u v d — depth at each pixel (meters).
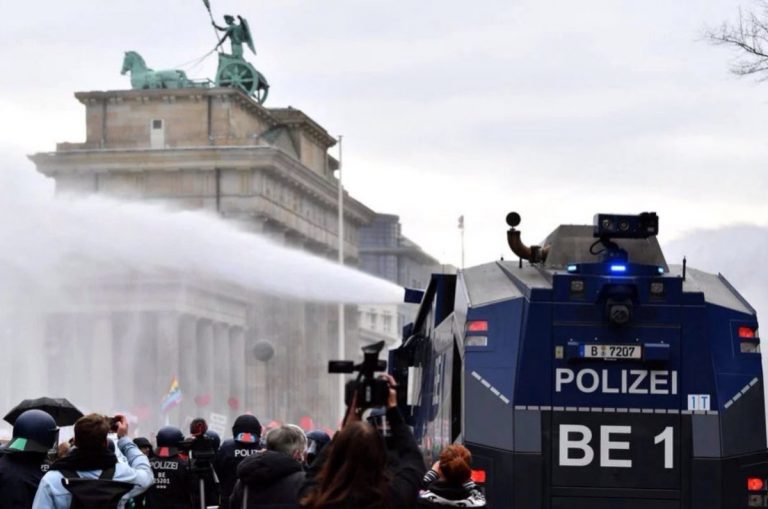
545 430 22.27
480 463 22.30
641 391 22.31
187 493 27.44
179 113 193.88
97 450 17.75
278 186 196.38
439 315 26.56
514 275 23.11
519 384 22.27
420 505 18.67
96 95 194.25
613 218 22.97
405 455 13.67
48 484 17.56
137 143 193.75
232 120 193.88
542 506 22.16
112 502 17.27
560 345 22.36
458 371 23.44
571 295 22.39
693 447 22.23
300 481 17.11
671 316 22.39
